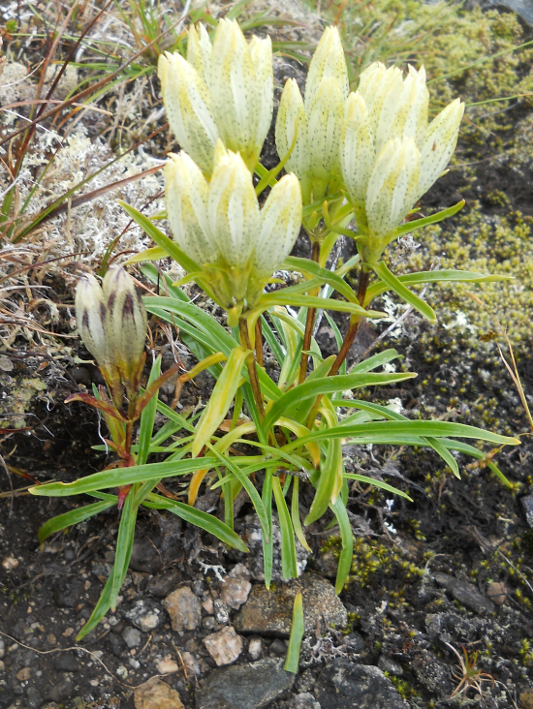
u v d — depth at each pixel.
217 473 0.37
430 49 0.65
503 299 0.50
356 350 0.46
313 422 0.35
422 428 0.31
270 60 0.28
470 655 0.36
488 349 0.48
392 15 0.67
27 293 0.37
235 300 0.27
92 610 0.35
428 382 0.46
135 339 0.28
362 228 0.28
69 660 0.33
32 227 0.38
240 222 0.25
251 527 0.38
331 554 0.38
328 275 0.30
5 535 0.36
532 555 0.40
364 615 0.37
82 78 0.51
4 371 0.36
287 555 0.34
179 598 0.36
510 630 0.37
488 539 0.40
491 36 0.68
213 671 0.34
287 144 0.29
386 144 0.26
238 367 0.29
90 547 0.36
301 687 0.34
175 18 0.56
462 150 0.59
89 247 0.40
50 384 0.37
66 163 0.42
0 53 0.42
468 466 0.42
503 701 0.34
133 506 0.33
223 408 0.28
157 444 0.36
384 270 0.29
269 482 0.34
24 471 0.37
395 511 0.41
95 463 0.39
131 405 0.30
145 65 0.52
